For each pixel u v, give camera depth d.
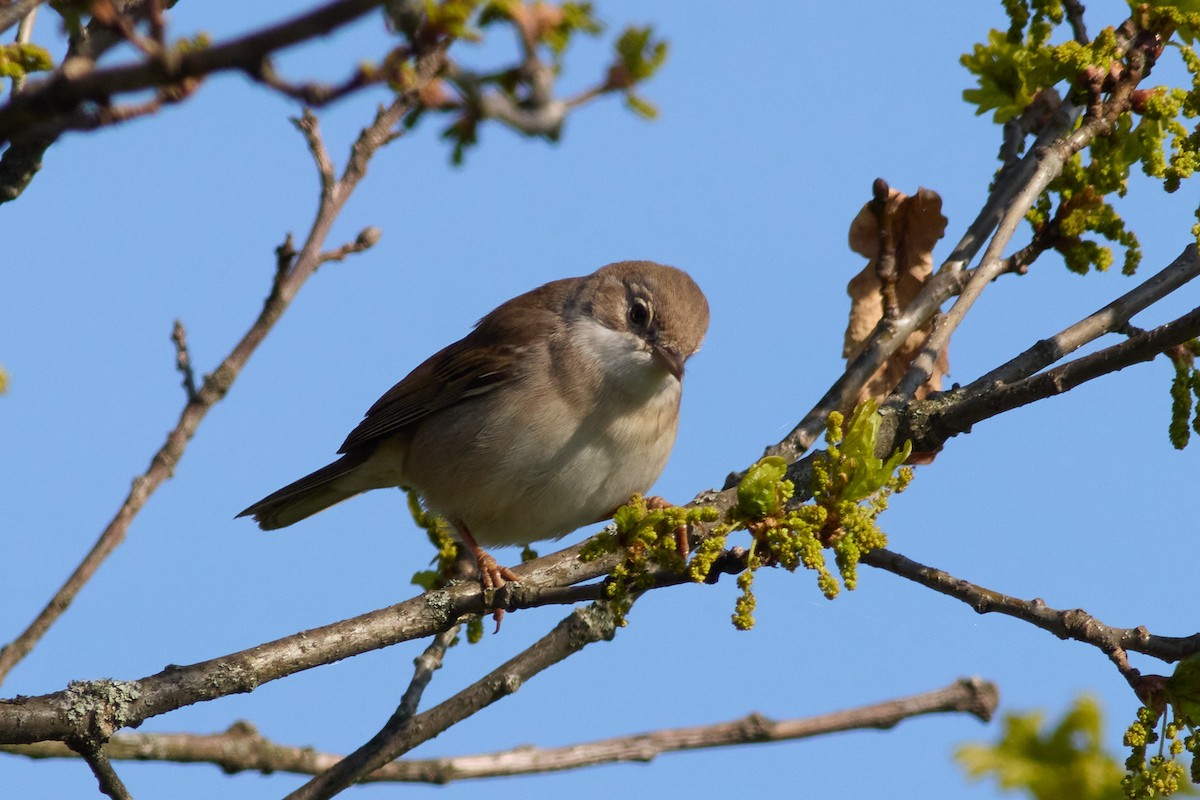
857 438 7.63
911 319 10.88
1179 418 9.51
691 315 12.58
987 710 11.93
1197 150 10.28
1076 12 11.09
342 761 9.49
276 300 6.60
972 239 11.16
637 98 4.64
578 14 4.52
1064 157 10.42
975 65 11.11
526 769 11.03
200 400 6.64
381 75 4.43
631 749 11.25
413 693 9.85
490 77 4.67
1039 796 8.80
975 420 9.77
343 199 6.61
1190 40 10.43
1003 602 8.52
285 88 4.27
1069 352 10.44
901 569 8.88
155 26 4.35
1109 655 8.09
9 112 4.15
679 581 7.77
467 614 9.09
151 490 6.58
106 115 4.41
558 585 10.14
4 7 4.93
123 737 10.05
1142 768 7.66
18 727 7.64
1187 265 10.65
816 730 11.61
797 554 7.49
